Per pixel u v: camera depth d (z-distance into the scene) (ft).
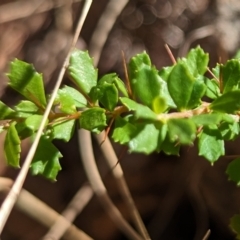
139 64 0.56
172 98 0.52
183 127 0.47
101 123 0.55
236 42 1.57
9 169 1.60
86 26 1.66
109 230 1.64
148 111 0.49
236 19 1.62
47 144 0.57
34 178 1.67
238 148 1.37
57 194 1.66
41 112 0.58
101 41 1.50
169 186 1.64
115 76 0.58
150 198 1.65
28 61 1.70
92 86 0.58
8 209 0.57
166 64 1.62
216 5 1.63
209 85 0.57
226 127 0.55
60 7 1.72
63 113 0.57
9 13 1.71
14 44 1.73
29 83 0.57
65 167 1.69
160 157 1.65
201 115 0.50
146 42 1.66
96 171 1.31
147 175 1.65
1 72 1.70
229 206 1.56
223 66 0.57
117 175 1.13
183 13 1.66
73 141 1.70
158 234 1.63
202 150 0.54
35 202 1.28
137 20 1.68
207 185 1.59
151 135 0.49
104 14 1.53
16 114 0.57
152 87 0.50
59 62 1.68
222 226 1.57
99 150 1.62
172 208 1.63
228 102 0.52
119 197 1.60
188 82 0.52
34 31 1.74
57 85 0.59
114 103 0.56
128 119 0.55
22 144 1.53
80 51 0.58
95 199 1.66
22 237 1.62
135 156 1.65
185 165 1.62
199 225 1.58
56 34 1.72
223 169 1.57
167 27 1.66
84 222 1.64
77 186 1.65
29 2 1.72
